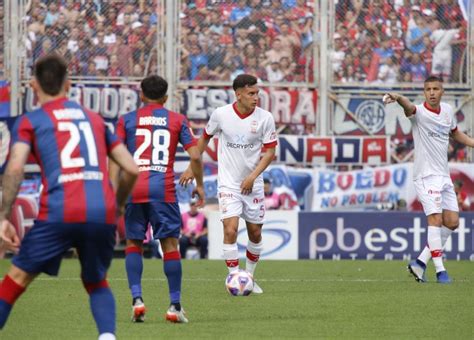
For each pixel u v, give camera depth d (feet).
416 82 187.83
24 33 182.19
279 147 181.37
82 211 60.80
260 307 97.14
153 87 86.63
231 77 184.85
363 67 186.60
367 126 187.32
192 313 92.07
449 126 123.44
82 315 90.84
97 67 184.14
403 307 96.89
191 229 172.35
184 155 175.52
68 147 61.72
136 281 85.35
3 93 181.88
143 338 75.20
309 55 185.68
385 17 186.80
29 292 111.45
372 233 170.81
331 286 120.26
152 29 183.93
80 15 183.62
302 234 170.60
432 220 123.54
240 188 109.19
